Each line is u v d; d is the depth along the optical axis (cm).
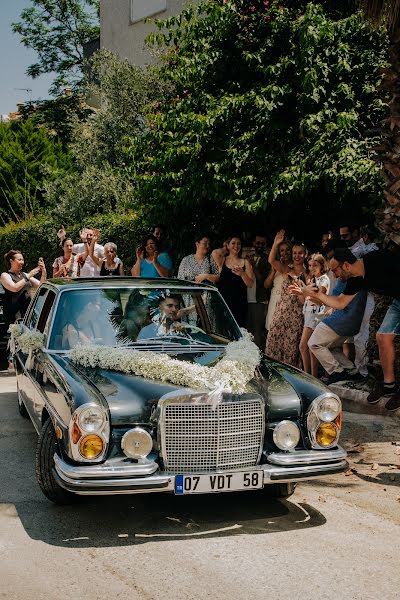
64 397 459
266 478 458
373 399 681
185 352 555
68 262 1176
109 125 1853
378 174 872
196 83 1049
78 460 435
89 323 571
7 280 1043
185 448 454
